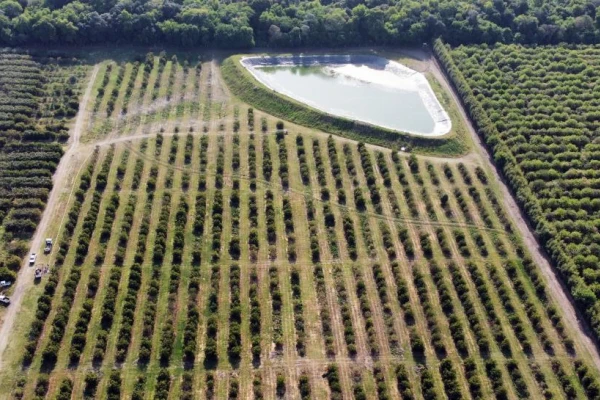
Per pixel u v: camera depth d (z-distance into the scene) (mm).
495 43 195125
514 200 143500
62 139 154625
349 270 125250
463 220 137750
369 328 113375
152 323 112312
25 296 117062
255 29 198125
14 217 131625
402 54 196125
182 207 135500
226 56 190125
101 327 111875
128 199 138375
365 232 133125
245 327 113562
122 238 127875
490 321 116562
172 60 185875
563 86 175000
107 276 121312
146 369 106125
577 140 156500
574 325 116812
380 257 128250
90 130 158125
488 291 121688
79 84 174000
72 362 106500
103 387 103188
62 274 121062
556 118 163750
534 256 130375
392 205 140000
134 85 175000
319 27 196125
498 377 106188
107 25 189125
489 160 154625
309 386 104375
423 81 184500
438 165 152750
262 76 185250
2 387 102562
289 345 110812
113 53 188625
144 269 122750
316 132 162125
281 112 168375
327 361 108625
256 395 102438
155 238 129000
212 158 151375
